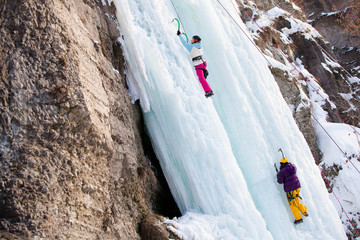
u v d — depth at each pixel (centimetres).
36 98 383
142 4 632
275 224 663
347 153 1006
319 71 1345
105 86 514
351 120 1291
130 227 493
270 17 1343
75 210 410
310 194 721
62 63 411
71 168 410
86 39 494
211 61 718
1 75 362
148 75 605
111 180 486
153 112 623
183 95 605
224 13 793
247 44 791
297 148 759
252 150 691
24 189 358
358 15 1930
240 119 701
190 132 588
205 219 556
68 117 409
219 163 591
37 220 360
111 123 504
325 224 714
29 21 390
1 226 340
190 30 706
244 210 582
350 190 953
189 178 584
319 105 1180
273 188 692
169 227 509
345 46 1930
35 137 377
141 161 590
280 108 780
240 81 733
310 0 1958
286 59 1170
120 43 595
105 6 588
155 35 625
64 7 455
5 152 353
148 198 571
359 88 1488
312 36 1435
